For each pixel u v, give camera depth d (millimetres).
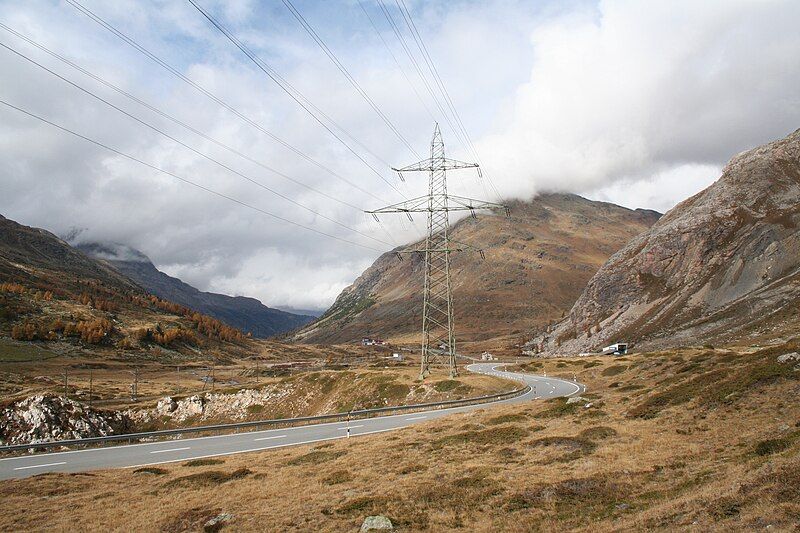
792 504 13617
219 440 48531
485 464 28250
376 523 19703
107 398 142625
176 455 41562
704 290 171875
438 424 45562
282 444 45031
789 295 130125
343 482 27781
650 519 16125
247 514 22594
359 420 58906
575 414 41875
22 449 43531
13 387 153000
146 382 195000
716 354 65688
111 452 43250
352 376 106250
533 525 18312
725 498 15727
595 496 20484
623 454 26250
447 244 88438
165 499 26375
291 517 21719
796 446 19203
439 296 93750
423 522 19969
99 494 28219
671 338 148750
